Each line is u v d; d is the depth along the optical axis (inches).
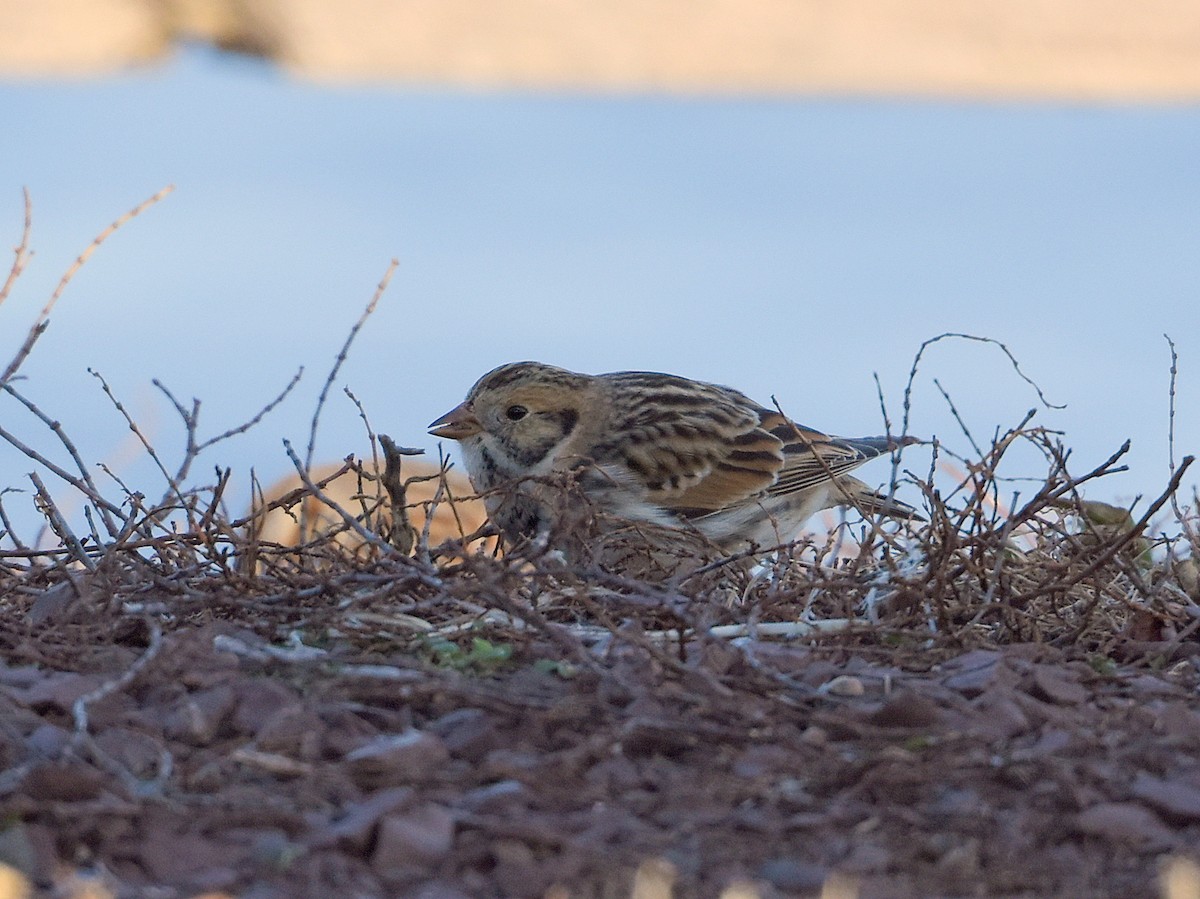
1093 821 243.8
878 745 276.1
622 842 236.8
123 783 245.3
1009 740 283.9
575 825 241.3
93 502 400.2
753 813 248.2
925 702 283.4
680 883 222.2
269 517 513.3
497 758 268.2
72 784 238.2
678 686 301.6
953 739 272.8
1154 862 235.5
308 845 231.9
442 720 285.0
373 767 258.5
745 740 274.5
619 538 445.4
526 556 345.1
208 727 276.4
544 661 322.3
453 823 236.5
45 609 354.6
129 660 315.6
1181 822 247.6
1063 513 423.8
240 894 218.4
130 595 364.2
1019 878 228.1
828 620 372.8
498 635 330.0
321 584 349.1
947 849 237.8
